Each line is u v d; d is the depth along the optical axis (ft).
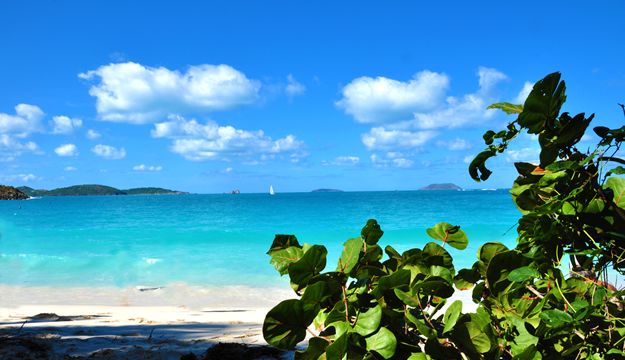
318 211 166.50
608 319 4.10
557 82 4.24
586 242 4.69
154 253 69.36
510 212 142.82
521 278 4.42
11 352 15.51
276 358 14.51
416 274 5.33
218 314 31.68
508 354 4.63
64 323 26.35
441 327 4.77
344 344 4.10
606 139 4.37
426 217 130.00
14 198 496.64
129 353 16.57
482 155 5.13
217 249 73.56
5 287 45.34
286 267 5.18
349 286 5.10
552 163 4.63
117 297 40.37
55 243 83.66
